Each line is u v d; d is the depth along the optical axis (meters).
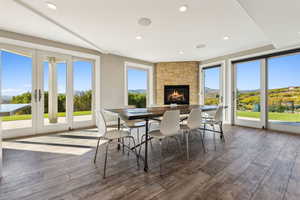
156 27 2.74
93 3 2.01
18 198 1.27
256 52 3.87
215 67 4.83
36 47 3.25
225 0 1.93
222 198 1.27
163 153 2.31
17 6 2.07
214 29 2.82
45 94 3.48
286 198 1.26
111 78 4.47
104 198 1.28
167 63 5.46
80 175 1.65
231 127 4.09
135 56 4.78
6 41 2.89
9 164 1.90
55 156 2.17
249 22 2.54
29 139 2.99
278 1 1.77
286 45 3.24
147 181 1.53
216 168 1.81
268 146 2.56
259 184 1.47
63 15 2.33
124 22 2.55
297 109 3.34
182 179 1.57
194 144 2.74
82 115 4.07
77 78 3.99
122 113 1.94
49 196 1.30
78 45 3.74
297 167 1.81
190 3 2.00
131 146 2.64
